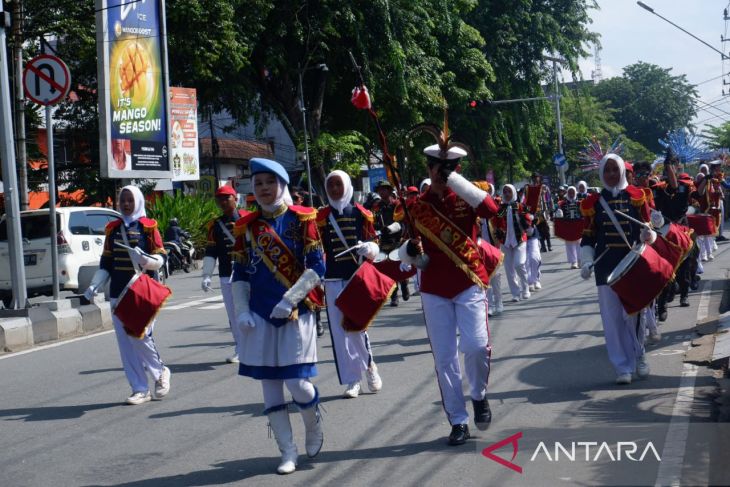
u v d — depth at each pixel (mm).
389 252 6746
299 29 30844
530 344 9906
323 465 5727
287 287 5488
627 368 7461
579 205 7648
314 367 5641
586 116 66938
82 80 30500
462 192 5680
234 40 28531
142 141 24094
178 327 13523
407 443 6117
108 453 6367
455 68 38344
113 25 23109
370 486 5223
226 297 9688
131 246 7883
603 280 7492
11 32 23000
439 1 36156
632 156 77062
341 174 8320
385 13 32281
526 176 53188
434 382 8172
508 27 42781
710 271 16422
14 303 12539
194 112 29750
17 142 22938
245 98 31875
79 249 17266
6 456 6410
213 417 7305
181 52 28062
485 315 5934
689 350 8805
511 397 7234
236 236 5586
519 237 13945
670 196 11133
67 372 9734
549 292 15109
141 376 8023
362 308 7012
